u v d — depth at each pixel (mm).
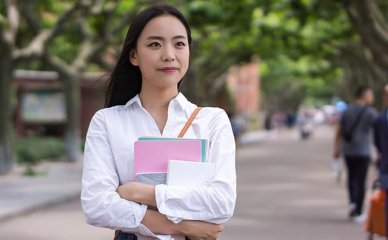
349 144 11172
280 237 9969
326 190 16609
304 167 24609
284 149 37844
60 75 23984
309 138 53906
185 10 20812
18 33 23281
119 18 26000
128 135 2863
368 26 14430
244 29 25891
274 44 31406
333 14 19562
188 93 30797
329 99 125125
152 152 2779
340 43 30219
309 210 12938
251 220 11594
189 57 2975
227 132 2891
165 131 2873
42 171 20141
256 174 21422
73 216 12055
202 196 2711
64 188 15727
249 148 38938
